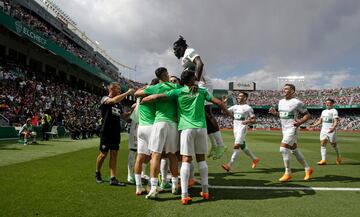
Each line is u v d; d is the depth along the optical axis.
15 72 26.38
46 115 18.00
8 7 25.09
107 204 4.37
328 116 9.84
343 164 9.78
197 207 4.34
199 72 5.68
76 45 48.25
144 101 4.95
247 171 8.01
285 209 4.26
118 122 5.94
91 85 49.41
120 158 10.23
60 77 38.97
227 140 24.02
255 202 4.66
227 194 5.22
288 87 6.75
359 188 5.75
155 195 4.81
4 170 6.87
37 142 16.09
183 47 6.14
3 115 18.80
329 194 5.24
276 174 7.52
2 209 3.98
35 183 5.57
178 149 5.20
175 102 5.12
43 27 31.86
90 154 10.74
